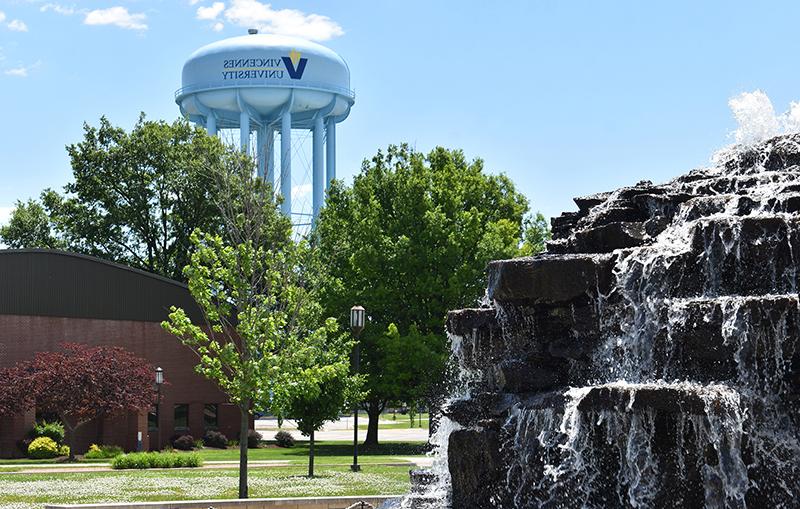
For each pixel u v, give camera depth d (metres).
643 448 10.49
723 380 10.77
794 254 11.14
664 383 10.74
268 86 73.25
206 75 74.00
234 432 53.91
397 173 49.84
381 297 45.81
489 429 12.10
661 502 10.36
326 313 46.03
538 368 12.36
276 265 28.25
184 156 69.94
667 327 11.13
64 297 48.53
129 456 35.50
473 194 51.97
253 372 24.77
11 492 25.48
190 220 70.88
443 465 13.65
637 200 13.90
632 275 11.86
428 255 45.50
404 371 44.41
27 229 80.44
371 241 46.38
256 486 26.58
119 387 43.88
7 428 44.16
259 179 43.44
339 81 76.31
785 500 9.98
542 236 53.12
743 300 10.36
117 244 73.56
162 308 52.03
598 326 12.00
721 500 10.02
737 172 14.58
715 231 11.63
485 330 13.07
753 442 10.01
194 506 19.14
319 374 26.92
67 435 46.16
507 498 11.81
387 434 66.25
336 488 25.66
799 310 9.98
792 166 13.83
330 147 81.88
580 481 11.08
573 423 10.96
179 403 52.00
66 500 23.34
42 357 43.97
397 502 13.95
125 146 71.12
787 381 10.22
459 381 14.36
